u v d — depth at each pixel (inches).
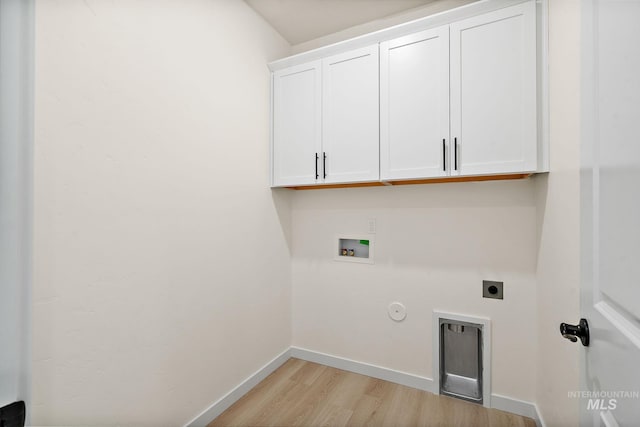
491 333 66.2
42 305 36.2
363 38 67.4
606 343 22.8
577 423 37.2
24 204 23.2
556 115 46.9
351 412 64.1
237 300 68.7
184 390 55.5
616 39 21.9
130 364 46.4
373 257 79.4
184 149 55.4
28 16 23.6
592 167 26.1
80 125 39.6
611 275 22.4
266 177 79.0
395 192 77.2
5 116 22.4
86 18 40.3
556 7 46.5
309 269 88.5
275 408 65.3
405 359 75.2
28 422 23.1
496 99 55.5
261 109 77.1
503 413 63.7
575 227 37.9
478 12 57.0
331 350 85.0
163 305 51.6
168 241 52.4
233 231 67.6
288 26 82.1
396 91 64.7
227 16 66.2
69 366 38.9
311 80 74.8
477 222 68.2
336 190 84.8
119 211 44.5
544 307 55.4
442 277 71.4
